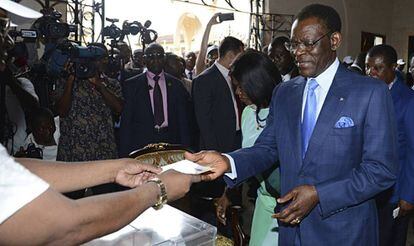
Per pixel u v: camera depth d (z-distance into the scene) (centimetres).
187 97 358
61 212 77
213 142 326
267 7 812
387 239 248
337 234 147
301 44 148
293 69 338
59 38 311
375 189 139
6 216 71
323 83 151
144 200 96
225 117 328
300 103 157
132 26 397
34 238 75
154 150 215
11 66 271
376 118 141
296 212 142
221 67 333
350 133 143
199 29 901
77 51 300
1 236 72
